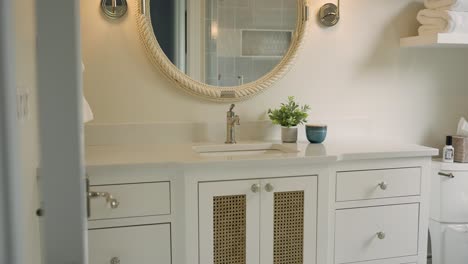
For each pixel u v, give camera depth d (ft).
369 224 6.13
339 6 7.38
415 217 6.33
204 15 6.89
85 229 2.12
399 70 7.82
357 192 6.03
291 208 5.69
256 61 7.14
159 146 6.59
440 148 8.16
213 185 5.36
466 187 7.23
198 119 7.06
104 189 5.10
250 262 5.59
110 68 6.64
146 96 6.82
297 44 7.20
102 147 6.49
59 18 1.96
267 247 5.63
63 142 2.02
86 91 6.59
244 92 7.06
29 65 4.39
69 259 2.08
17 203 2.06
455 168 7.18
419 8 7.75
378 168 6.09
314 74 7.43
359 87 7.65
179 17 6.79
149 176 5.23
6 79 1.92
